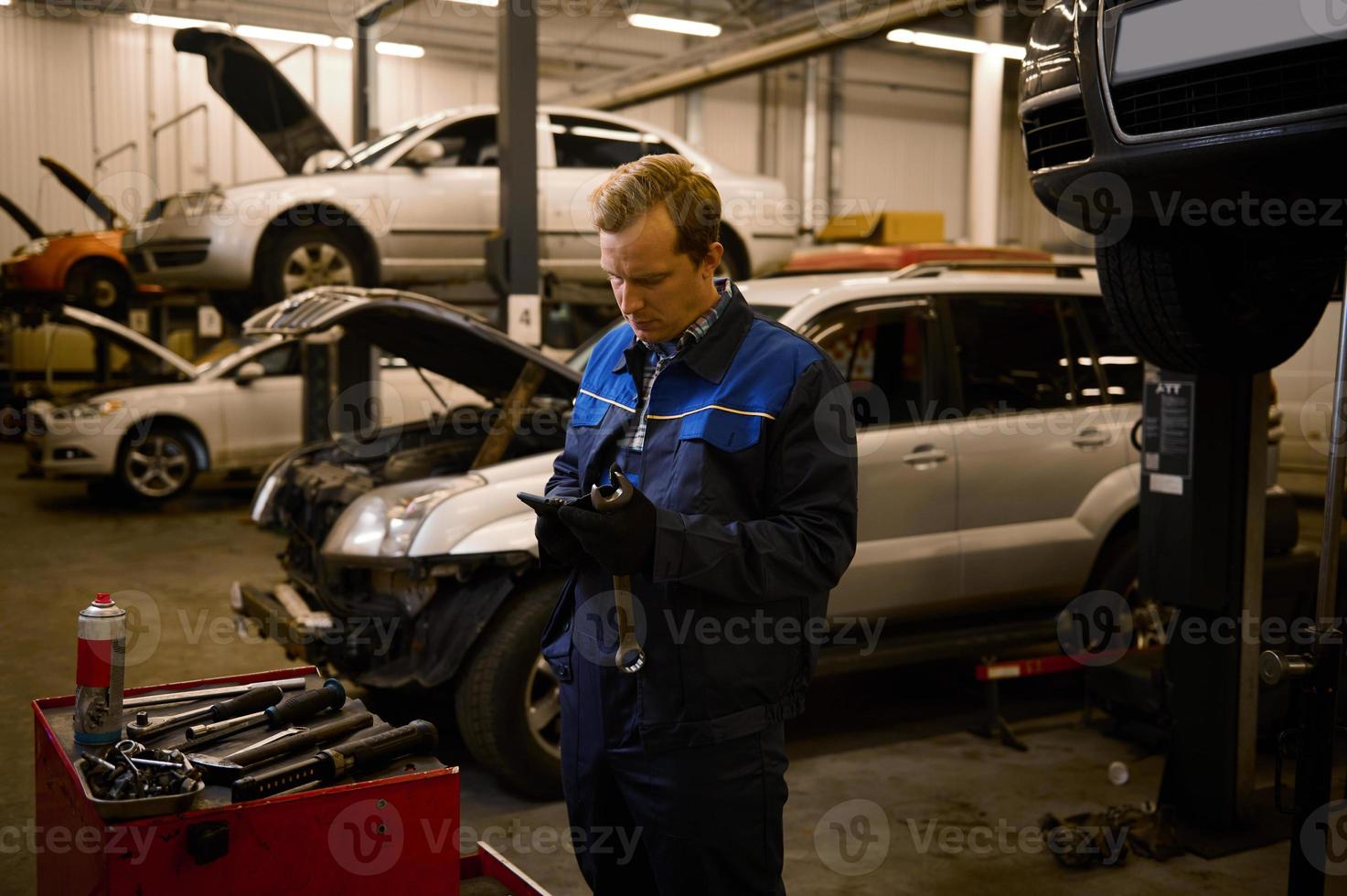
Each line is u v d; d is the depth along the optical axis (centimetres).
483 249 772
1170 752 309
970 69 2128
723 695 145
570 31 1638
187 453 824
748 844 148
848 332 372
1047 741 378
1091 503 400
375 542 320
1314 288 265
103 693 154
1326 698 184
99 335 823
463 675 318
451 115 791
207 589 573
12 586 573
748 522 141
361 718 166
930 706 417
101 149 1458
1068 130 242
